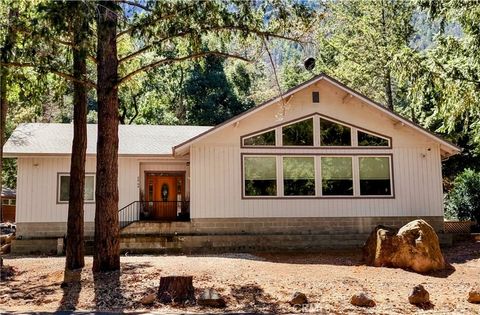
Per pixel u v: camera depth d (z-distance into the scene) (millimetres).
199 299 8523
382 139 17812
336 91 17781
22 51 9648
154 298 8695
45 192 17875
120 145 18938
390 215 17453
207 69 37531
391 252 12375
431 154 17891
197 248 16531
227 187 17016
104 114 10844
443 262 12188
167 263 12117
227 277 10445
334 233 17141
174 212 19453
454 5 14070
